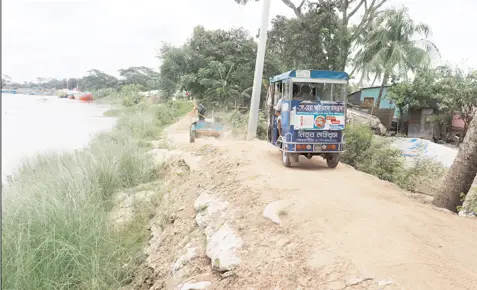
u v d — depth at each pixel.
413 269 3.67
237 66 32.78
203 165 9.88
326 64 29.61
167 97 38.75
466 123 21.69
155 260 6.14
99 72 71.44
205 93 32.31
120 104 38.09
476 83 20.77
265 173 7.72
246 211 5.73
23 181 10.05
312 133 8.76
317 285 3.58
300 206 5.47
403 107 27.75
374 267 3.72
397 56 27.53
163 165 12.38
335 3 29.19
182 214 7.05
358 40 30.98
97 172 10.59
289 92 8.87
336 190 6.48
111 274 6.08
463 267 3.81
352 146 11.77
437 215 5.71
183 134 20.34
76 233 6.61
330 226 4.77
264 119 19.38
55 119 25.14
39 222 6.67
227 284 4.16
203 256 5.11
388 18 28.28
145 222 8.27
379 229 4.62
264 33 14.98
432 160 12.64
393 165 11.15
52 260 5.76
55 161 12.08
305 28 28.81
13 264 5.42
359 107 30.72
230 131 18.09
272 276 3.94
